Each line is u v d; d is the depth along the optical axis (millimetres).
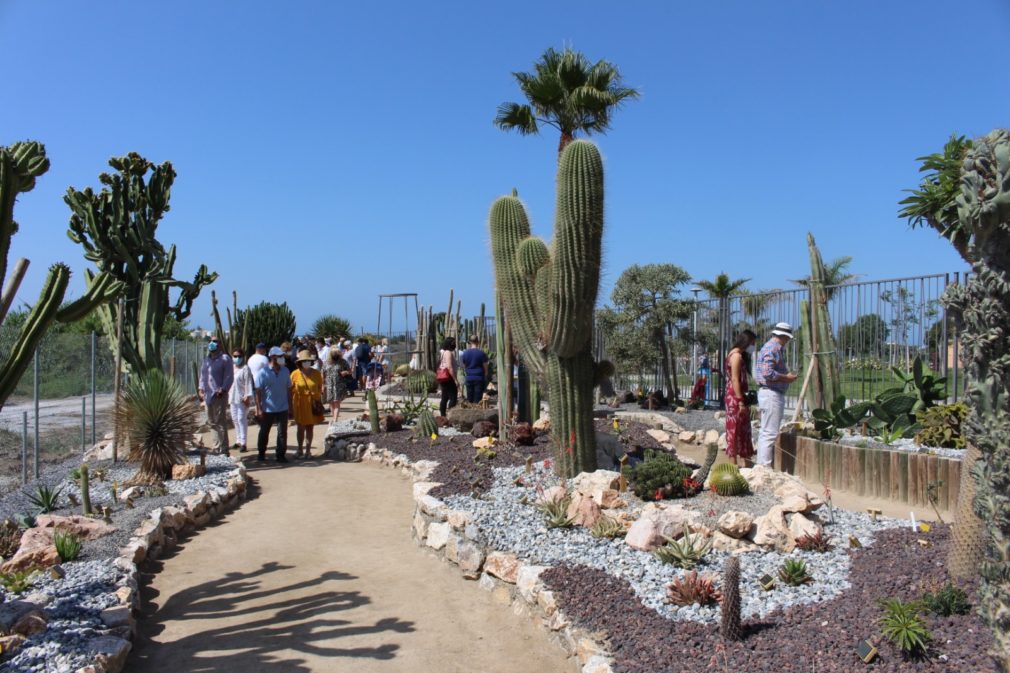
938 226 5262
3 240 4750
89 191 11453
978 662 3658
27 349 4926
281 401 12516
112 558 6340
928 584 4609
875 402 9930
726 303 16297
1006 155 2764
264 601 6039
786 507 6098
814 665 3891
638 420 14852
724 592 4359
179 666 4871
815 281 10953
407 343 27328
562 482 7816
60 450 12914
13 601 5043
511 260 8688
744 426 9453
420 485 8453
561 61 15414
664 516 6039
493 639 5320
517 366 12453
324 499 9727
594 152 7527
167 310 12195
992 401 2863
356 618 5695
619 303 18219
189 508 8258
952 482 7344
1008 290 2785
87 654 4449
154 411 9500
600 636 4676
